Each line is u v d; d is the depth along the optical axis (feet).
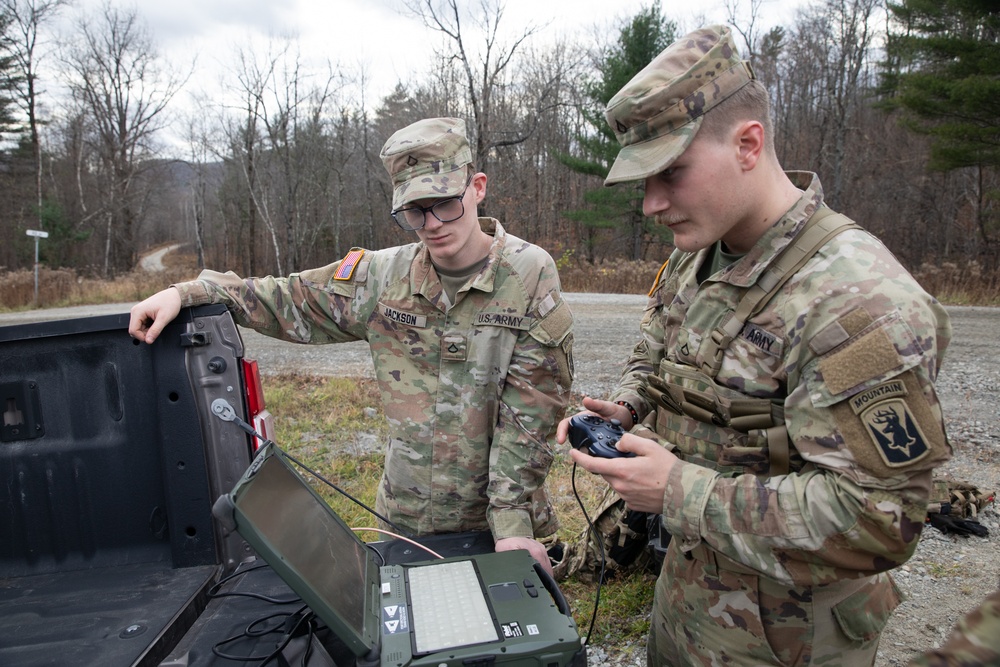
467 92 59.06
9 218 96.94
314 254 95.86
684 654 4.95
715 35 4.05
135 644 4.31
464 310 6.32
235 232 114.32
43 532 5.53
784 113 87.97
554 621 4.00
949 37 44.32
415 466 6.61
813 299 3.91
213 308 5.45
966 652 2.39
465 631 3.90
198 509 5.41
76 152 103.91
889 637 7.77
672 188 4.11
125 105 103.40
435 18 41.22
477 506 6.61
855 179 79.82
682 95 3.92
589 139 60.08
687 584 4.85
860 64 69.72
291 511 4.21
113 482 5.52
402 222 5.99
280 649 4.07
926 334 3.65
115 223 104.22
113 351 5.42
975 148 43.65
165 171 119.65
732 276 4.34
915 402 3.56
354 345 25.77
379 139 89.45
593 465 4.39
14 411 5.43
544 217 78.95
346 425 15.61
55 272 56.34
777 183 4.26
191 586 5.10
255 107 78.84
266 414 5.90
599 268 50.24
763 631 4.41
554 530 6.93
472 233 6.20
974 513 10.43
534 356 6.18
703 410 4.54
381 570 4.76
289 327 6.65
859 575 3.85
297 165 84.43
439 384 6.45
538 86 74.13
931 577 8.93
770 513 3.86
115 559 5.58
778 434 4.15
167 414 5.39
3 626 4.60
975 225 68.44
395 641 3.84
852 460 3.65
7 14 91.56
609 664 7.48
